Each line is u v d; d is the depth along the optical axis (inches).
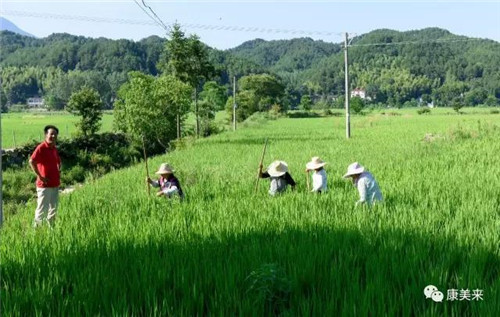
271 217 365.4
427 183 522.0
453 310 210.7
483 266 251.3
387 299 218.2
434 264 254.5
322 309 211.9
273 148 1173.1
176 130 1711.4
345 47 1499.8
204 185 585.6
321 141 1359.5
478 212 371.2
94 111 1797.5
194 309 220.5
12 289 234.4
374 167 705.0
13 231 380.5
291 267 252.1
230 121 3324.3
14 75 7632.9
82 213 444.5
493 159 733.9
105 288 227.0
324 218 357.4
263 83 5556.1
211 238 311.6
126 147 1509.6
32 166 430.3
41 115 4864.7
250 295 222.5
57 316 213.6
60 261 271.9
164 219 377.4
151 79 1574.8
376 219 351.6
